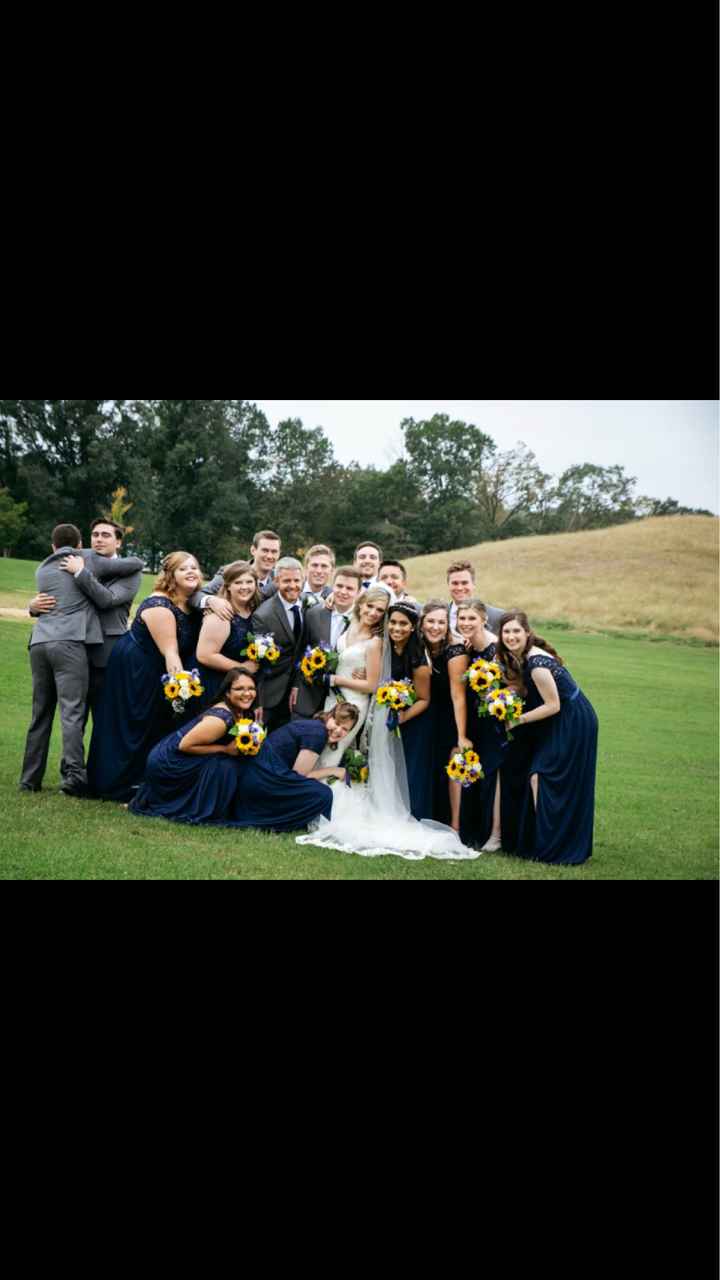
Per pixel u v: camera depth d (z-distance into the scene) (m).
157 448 30.98
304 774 5.97
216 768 5.80
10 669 12.33
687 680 18.20
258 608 6.36
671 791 9.02
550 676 5.70
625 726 13.20
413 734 6.04
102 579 6.53
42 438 29.45
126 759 6.22
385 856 5.50
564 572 31.75
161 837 5.44
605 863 5.90
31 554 28.72
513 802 5.97
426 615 5.99
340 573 6.25
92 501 29.80
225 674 6.13
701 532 34.16
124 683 6.20
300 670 6.22
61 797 6.23
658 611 28.09
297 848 5.46
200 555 31.48
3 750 8.01
